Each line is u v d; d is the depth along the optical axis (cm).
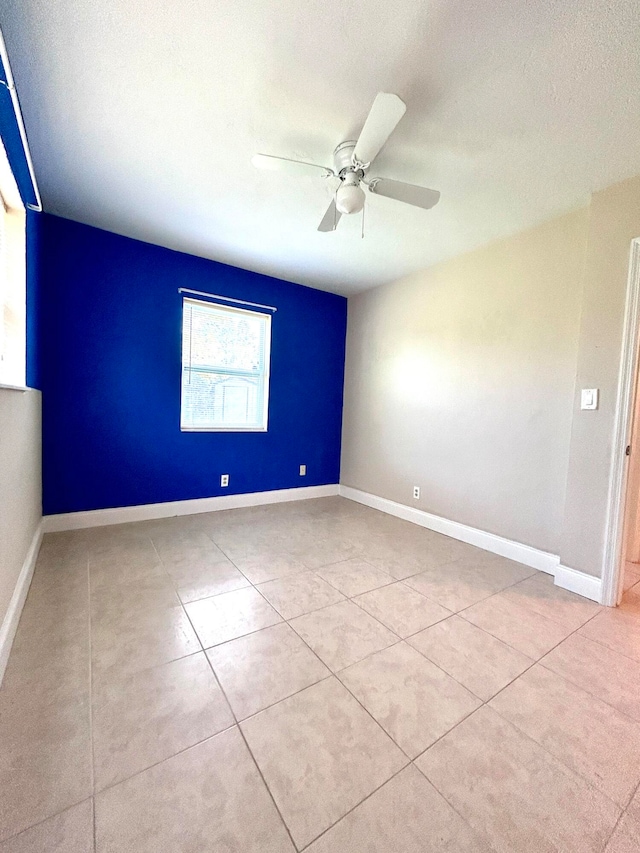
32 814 93
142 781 102
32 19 121
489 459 283
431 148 177
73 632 165
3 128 141
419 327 343
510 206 228
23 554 193
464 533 299
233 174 207
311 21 121
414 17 118
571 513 222
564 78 136
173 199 235
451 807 98
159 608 187
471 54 129
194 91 150
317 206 238
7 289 197
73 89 150
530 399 257
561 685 144
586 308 216
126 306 301
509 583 228
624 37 119
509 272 269
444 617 188
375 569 242
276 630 173
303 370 408
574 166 188
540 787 104
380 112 131
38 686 133
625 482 203
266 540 288
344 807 97
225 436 363
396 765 109
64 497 287
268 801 98
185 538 284
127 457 312
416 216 241
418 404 344
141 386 313
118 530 294
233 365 366
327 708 129
